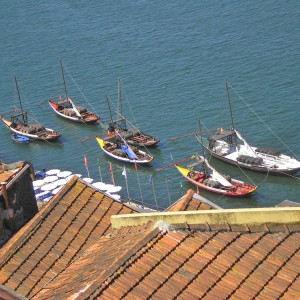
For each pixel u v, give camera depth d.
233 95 186.38
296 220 41.66
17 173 55.50
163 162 163.00
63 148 179.12
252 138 167.50
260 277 38.31
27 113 195.50
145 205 146.00
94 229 50.12
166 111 184.12
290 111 174.88
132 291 36.88
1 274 46.53
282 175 153.88
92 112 193.38
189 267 38.28
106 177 160.88
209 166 153.62
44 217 50.47
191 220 42.03
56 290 40.75
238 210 41.78
